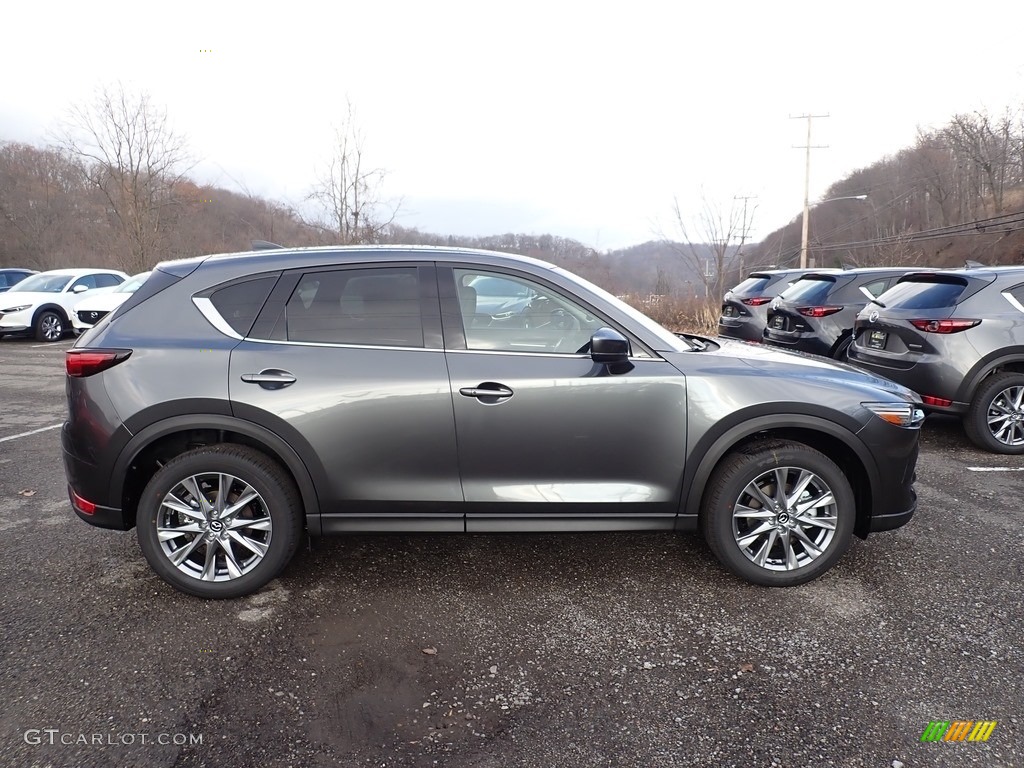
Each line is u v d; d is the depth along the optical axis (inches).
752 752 82.4
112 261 1005.8
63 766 80.0
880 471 121.3
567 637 108.9
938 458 207.6
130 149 881.5
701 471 119.2
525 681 97.3
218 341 115.9
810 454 119.3
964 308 207.0
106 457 114.2
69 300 566.9
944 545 142.0
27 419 269.4
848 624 111.7
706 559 136.9
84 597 122.0
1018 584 124.7
